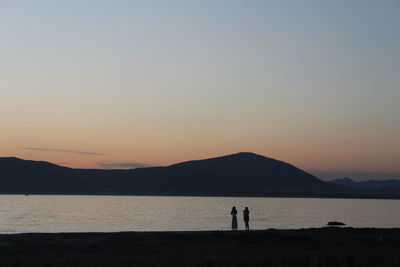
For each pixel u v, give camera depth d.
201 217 99.31
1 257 25.50
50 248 29.84
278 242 35.28
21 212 112.81
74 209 134.50
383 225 80.56
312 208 170.50
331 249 31.81
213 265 16.88
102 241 34.03
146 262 23.48
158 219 90.06
